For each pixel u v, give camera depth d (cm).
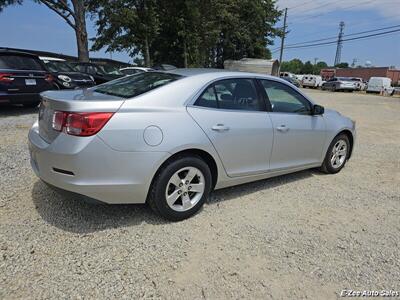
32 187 386
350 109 1623
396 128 1046
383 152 675
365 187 455
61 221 315
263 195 409
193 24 2586
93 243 283
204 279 246
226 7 2802
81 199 285
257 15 3434
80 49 1770
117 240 290
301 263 271
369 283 251
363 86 4000
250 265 265
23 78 774
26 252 265
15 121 760
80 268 250
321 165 489
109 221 320
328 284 248
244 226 328
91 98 292
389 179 495
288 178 477
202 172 333
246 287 240
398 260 282
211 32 2731
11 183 395
